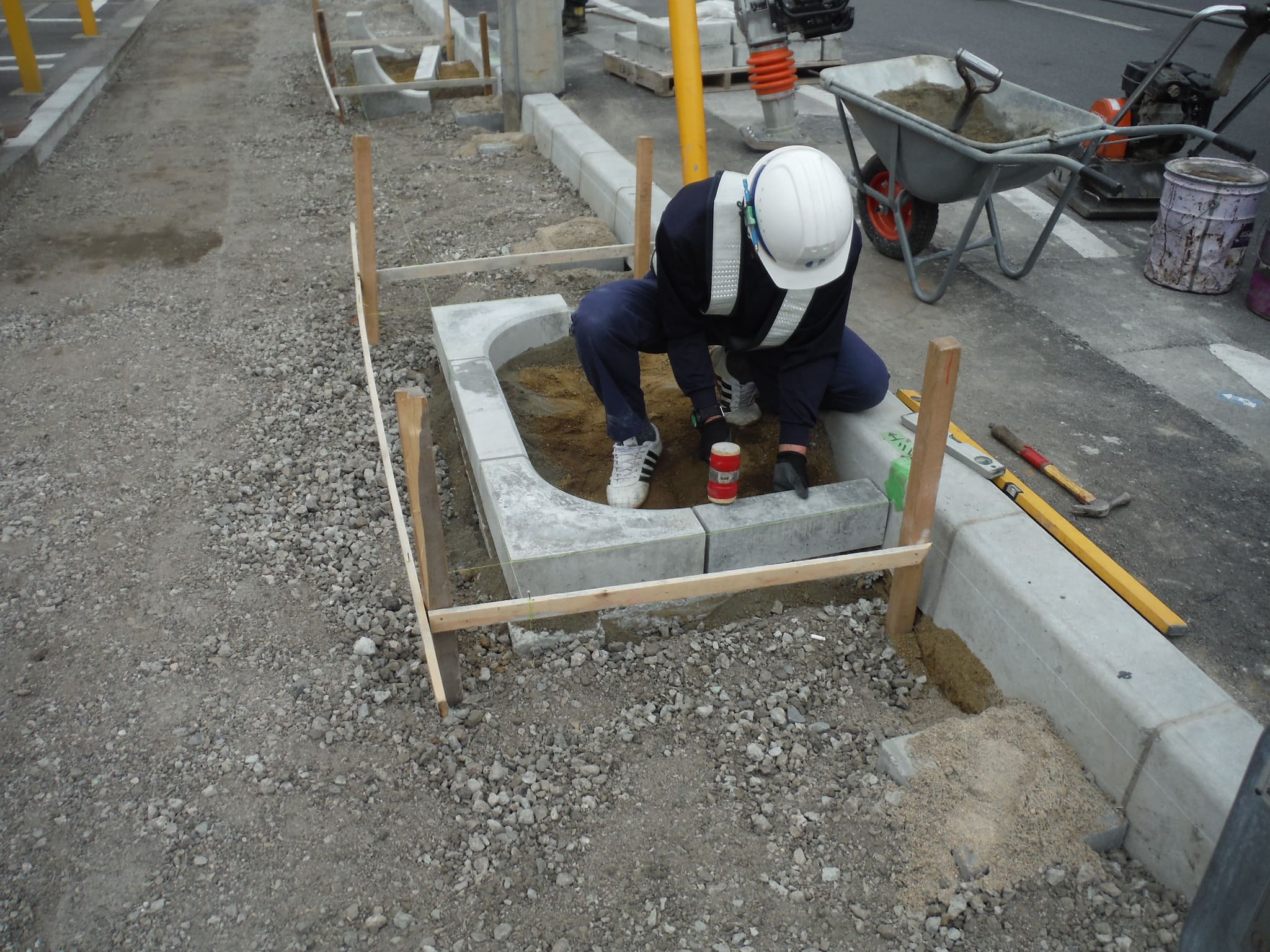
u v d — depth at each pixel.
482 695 3.11
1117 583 3.05
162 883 2.54
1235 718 2.45
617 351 3.45
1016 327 4.88
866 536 3.56
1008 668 2.97
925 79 5.74
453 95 9.86
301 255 6.35
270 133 8.85
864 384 3.63
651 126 8.37
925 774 2.71
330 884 2.54
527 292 5.62
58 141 8.63
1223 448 3.92
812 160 2.97
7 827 2.68
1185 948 2.21
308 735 2.97
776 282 3.01
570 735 2.97
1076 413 4.14
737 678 3.19
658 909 2.48
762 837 2.67
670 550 3.29
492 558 3.71
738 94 9.34
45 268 6.17
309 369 4.99
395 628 3.36
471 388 4.11
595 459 4.07
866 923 2.44
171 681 3.15
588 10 13.62
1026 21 11.93
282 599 3.50
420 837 2.67
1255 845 1.96
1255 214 4.98
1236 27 11.19
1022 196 6.56
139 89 10.59
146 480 4.13
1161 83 5.84
